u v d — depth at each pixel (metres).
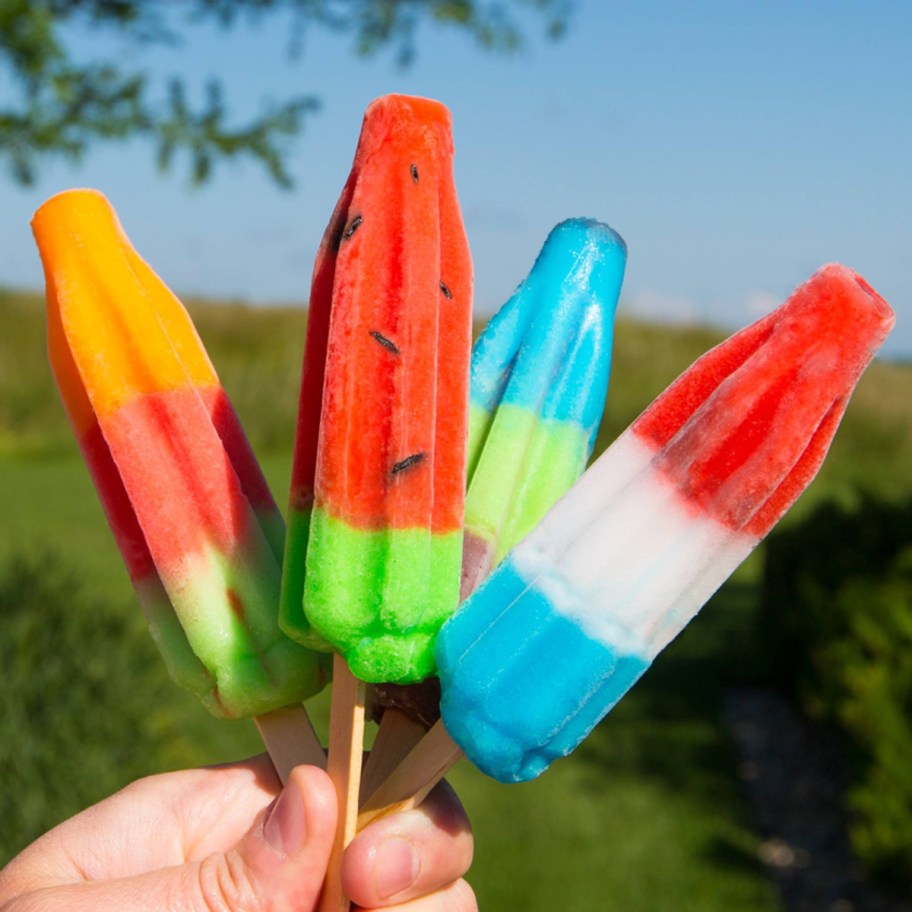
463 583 0.33
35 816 0.80
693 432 0.30
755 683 1.44
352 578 0.30
